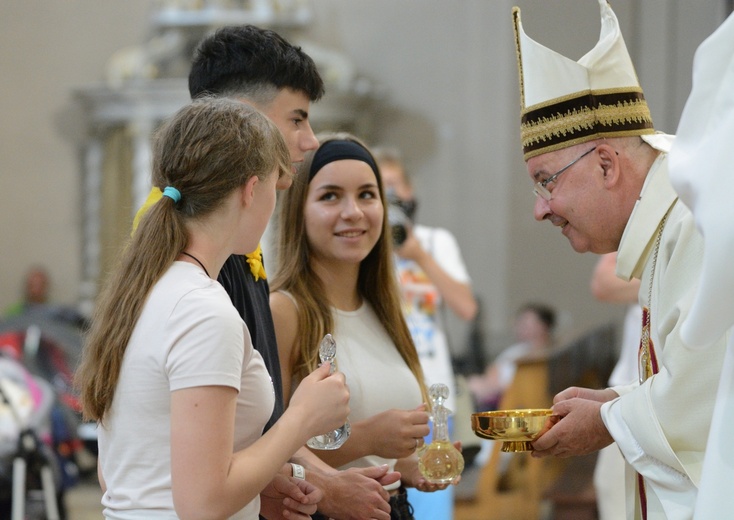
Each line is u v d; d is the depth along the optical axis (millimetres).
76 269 12680
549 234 11891
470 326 11258
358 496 2684
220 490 2020
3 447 5410
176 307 2094
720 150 1855
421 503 4105
